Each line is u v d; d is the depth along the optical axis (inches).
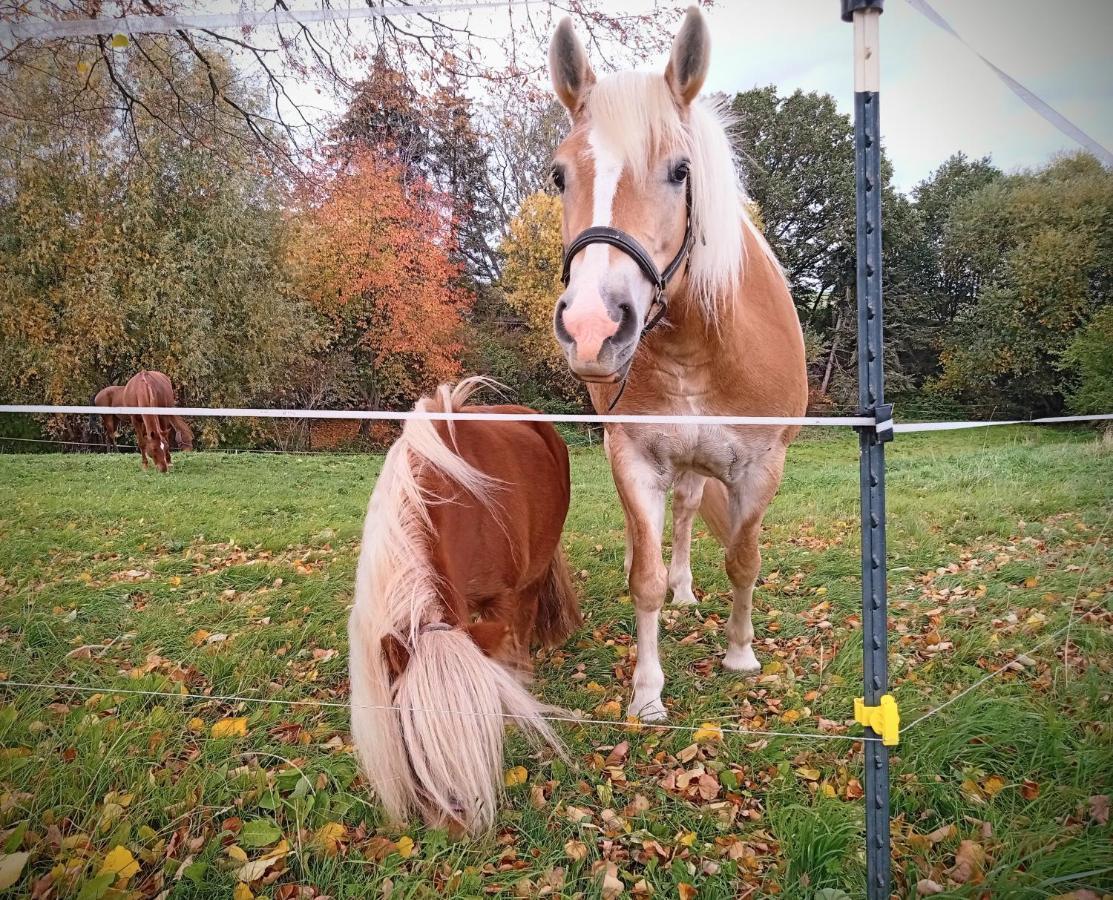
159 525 213.9
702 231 81.1
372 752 60.8
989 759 80.7
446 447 79.1
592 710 99.9
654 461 99.9
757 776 83.9
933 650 111.0
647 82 74.8
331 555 179.8
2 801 81.6
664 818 77.0
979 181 432.8
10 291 255.1
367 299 224.4
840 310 331.3
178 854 74.7
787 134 266.8
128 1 123.6
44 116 151.6
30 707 103.1
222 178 232.4
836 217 283.6
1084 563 136.0
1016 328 382.9
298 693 107.3
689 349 90.4
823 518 189.2
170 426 293.0
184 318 251.3
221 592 154.7
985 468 234.8
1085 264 371.9
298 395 273.4
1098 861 62.7
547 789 82.1
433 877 69.2
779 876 67.7
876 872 60.7
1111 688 91.3
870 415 53.9
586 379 69.1
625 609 135.0
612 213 71.3
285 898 68.4
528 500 93.0
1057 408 384.8
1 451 398.9
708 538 179.3
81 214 243.9
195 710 103.7
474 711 57.1
